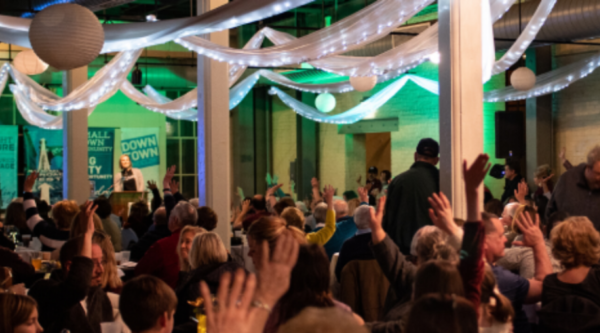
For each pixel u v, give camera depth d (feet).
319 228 17.61
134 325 7.35
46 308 9.11
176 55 48.26
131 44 18.52
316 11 44.78
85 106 28.40
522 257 11.76
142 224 23.24
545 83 32.45
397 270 8.65
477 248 6.64
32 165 49.60
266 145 53.98
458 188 13.66
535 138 35.42
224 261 11.07
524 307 10.78
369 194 36.32
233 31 47.60
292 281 7.22
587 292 9.12
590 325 8.71
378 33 16.83
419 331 4.80
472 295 6.56
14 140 48.11
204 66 21.08
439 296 4.96
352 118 41.47
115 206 30.50
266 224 9.25
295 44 18.22
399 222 12.75
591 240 9.23
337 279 13.53
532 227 9.96
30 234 24.94
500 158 36.50
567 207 13.33
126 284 7.48
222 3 20.74
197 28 17.34
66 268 9.92
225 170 21.07
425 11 38.34
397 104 42.98
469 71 13.88
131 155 51.67
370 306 12.50
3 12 35.09
